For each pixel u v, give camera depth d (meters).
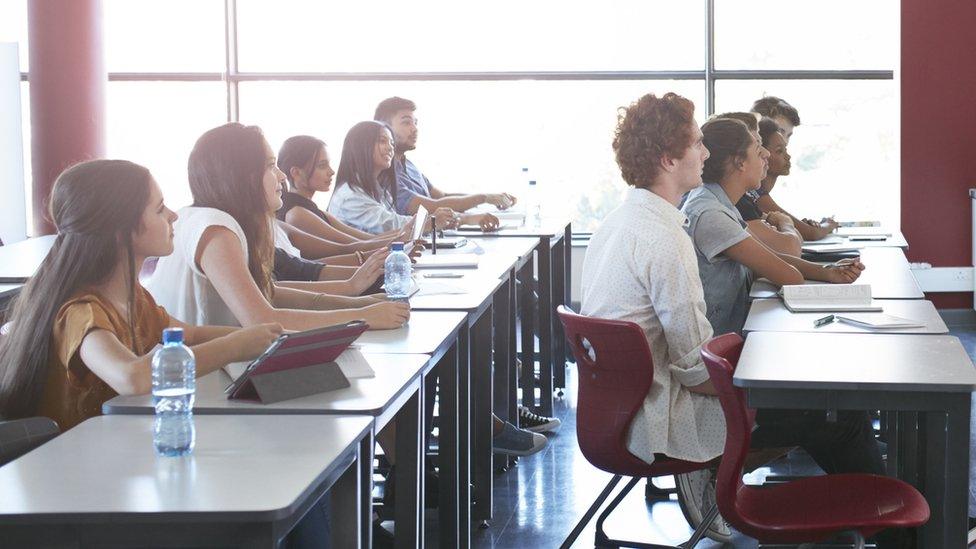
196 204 2.90
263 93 7.98
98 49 7.35
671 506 3.82
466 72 7.85
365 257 4.38
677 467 2.75
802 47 7.58
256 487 1.63
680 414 2.74
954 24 6.99
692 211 3.60
